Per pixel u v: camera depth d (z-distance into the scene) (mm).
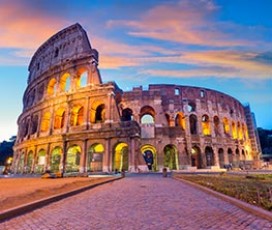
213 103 63406
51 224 7027
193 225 6625
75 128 50312
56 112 55562
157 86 60062
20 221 7418
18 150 64125
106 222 7141
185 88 61156
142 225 6723
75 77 55500
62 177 32312
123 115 55781
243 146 68312
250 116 82188
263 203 8273
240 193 10852
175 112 57781
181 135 50781
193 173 35750
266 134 102438
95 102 50844
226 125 66312
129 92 55094
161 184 19516
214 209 8641
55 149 52219
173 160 52375
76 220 7453
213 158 57344
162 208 9094
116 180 25219
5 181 25000
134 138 43969
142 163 43094
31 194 12047
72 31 62188
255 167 60344
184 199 11133
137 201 10852
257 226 6301
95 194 13516
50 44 67312
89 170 45781
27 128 64688
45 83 62375
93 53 54500
